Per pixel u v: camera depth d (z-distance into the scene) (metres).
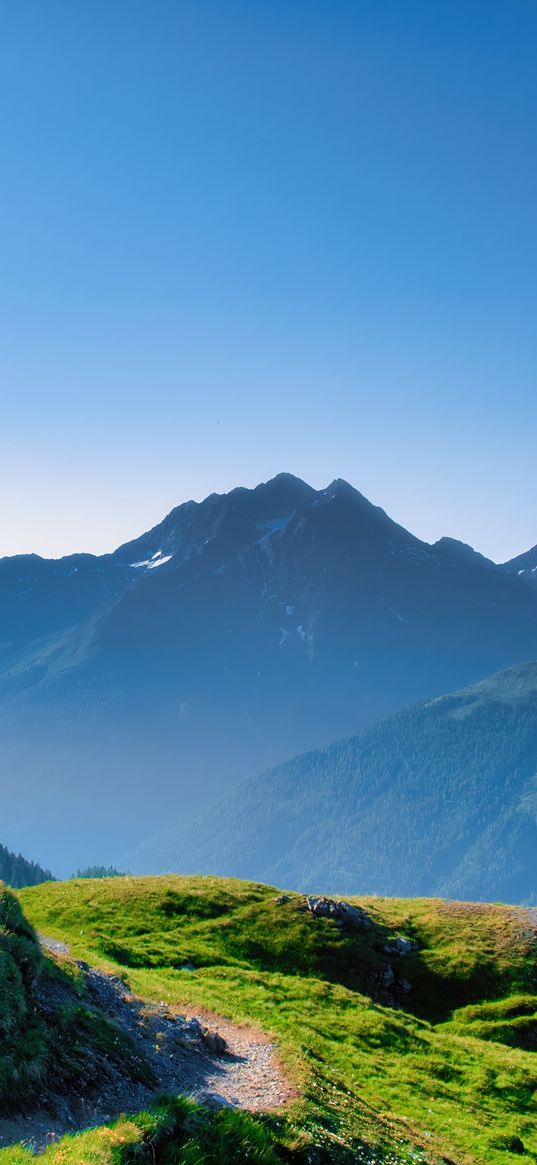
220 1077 29.78
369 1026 47.78
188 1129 22.47
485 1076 44.81
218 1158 22.19
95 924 59.12
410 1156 29.53
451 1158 32.12
